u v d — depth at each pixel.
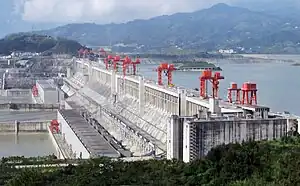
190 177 128.75
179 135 164.88
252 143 143.12
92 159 150.88
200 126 157.00
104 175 134.75
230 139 160.12
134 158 188.38
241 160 128.12
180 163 145.88
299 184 107.56
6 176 152.25
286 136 154.50
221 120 159.50
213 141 158.50
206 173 128.12
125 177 132.62
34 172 142.12
